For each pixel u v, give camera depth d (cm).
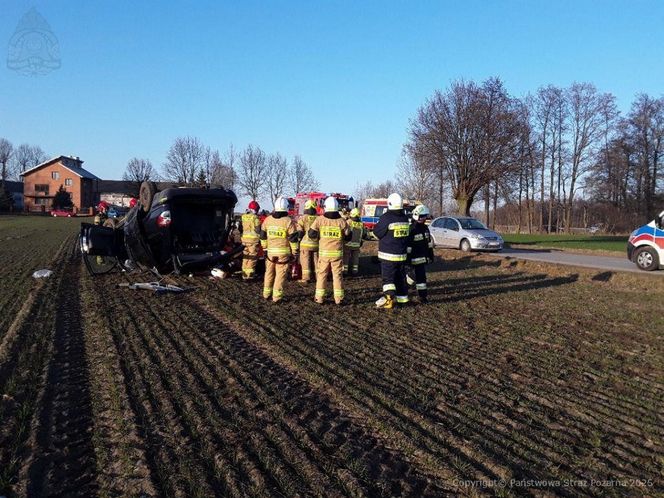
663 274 1585
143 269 1304
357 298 1064
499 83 3125
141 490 345
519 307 1020
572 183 5862
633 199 5975
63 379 545
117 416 455
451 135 3098
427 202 4781
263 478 360
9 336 690
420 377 576
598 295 1207
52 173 9138
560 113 5794
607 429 460
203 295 1044
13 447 400
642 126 5844
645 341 767
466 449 411
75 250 1956
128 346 662
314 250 1265
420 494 348
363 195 6269
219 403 488
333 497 342
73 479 361
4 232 3294
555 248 2770
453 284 1336
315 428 441
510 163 3125
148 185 1219
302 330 777
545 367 630
